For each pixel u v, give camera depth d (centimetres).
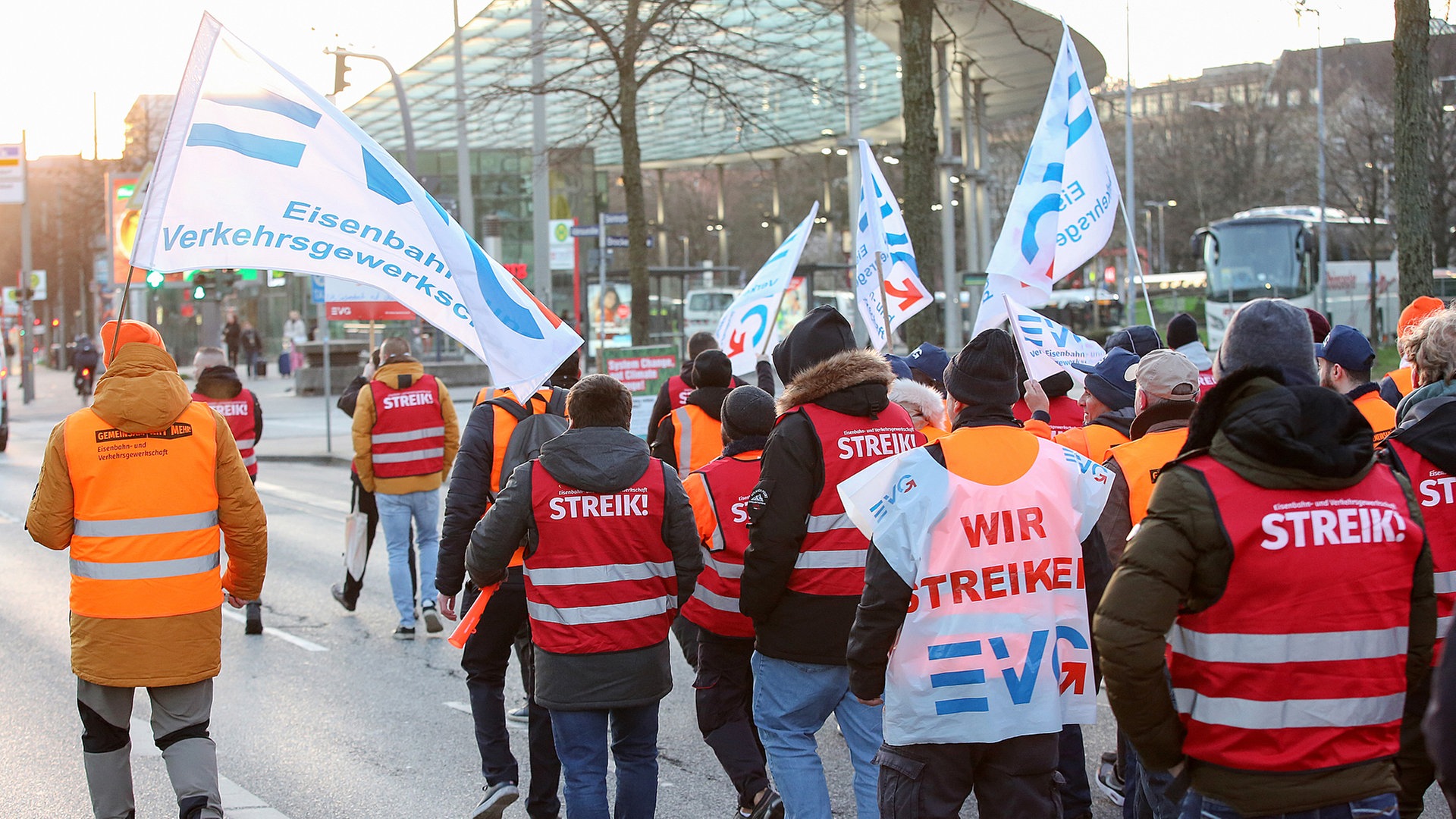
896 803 349
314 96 449
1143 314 4628
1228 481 273
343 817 511
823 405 435
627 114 1862
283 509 1511
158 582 429
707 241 7369
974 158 3653
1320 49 3156
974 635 343
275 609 938
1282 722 269
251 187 443
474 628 477
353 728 639
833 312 473
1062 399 659
